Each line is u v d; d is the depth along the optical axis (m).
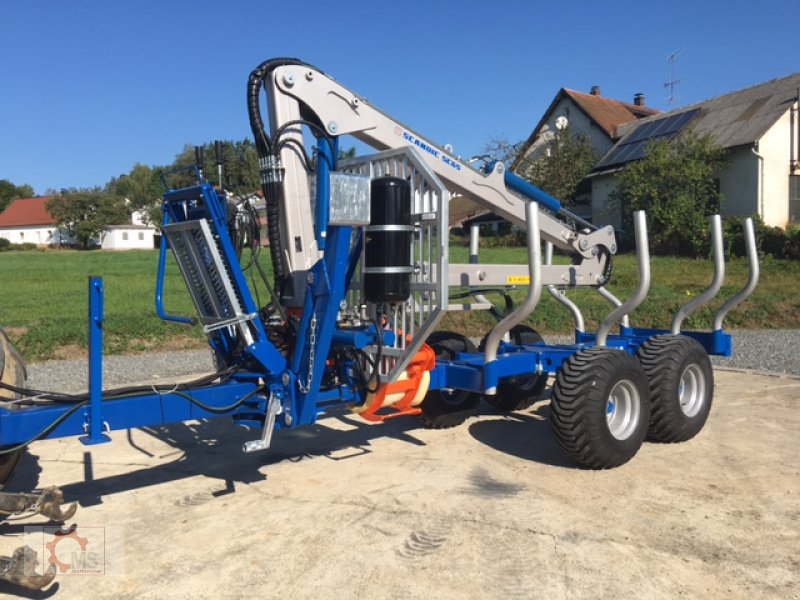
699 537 4.17
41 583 3.29
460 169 5.88
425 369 5.23
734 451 5.89
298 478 5.24
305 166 5.01
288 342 4.96
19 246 69.25
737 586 3.60
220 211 4.50
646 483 5.10
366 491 4.94
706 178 26.11
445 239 4.56
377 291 4.65
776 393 8.13
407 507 4.64
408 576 3.71
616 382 5.33
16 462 4.19
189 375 9.84
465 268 5.56
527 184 6.44
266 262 8.09
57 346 12.01
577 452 5.23
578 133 34.84
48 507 3.55
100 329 3.92
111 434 6.52
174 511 4.62
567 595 3.51
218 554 3.99
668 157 26.08
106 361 11.23
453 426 6.70
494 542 4.10
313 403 4.70
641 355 6.20
